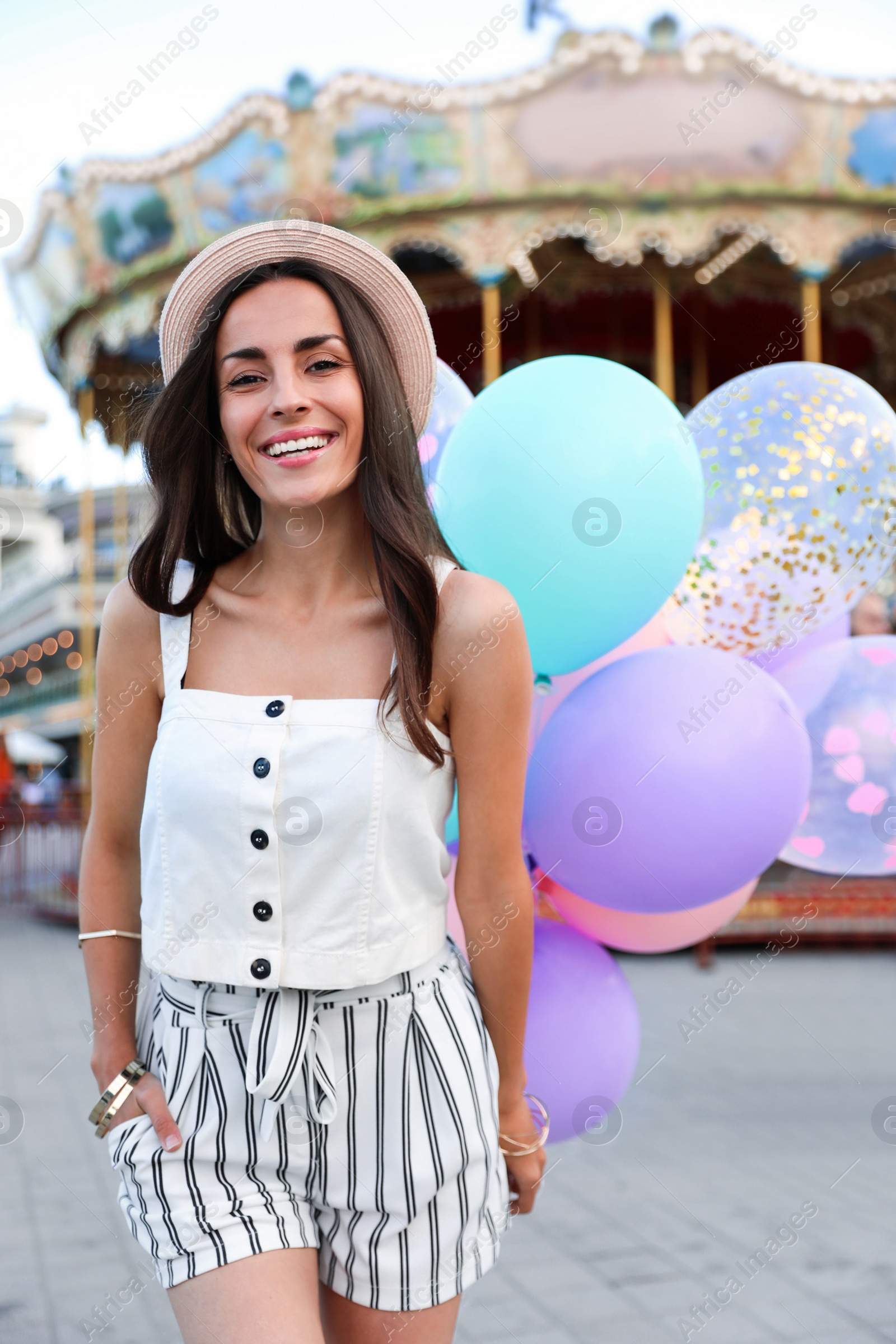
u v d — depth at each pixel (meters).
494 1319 2.50
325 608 1.24
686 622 1.89
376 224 7.20
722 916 1.88
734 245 8.73
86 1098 4.27
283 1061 1.13
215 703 1.19
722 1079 4.52
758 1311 2.53
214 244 1.31
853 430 1.79
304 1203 1.16
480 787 1.23
